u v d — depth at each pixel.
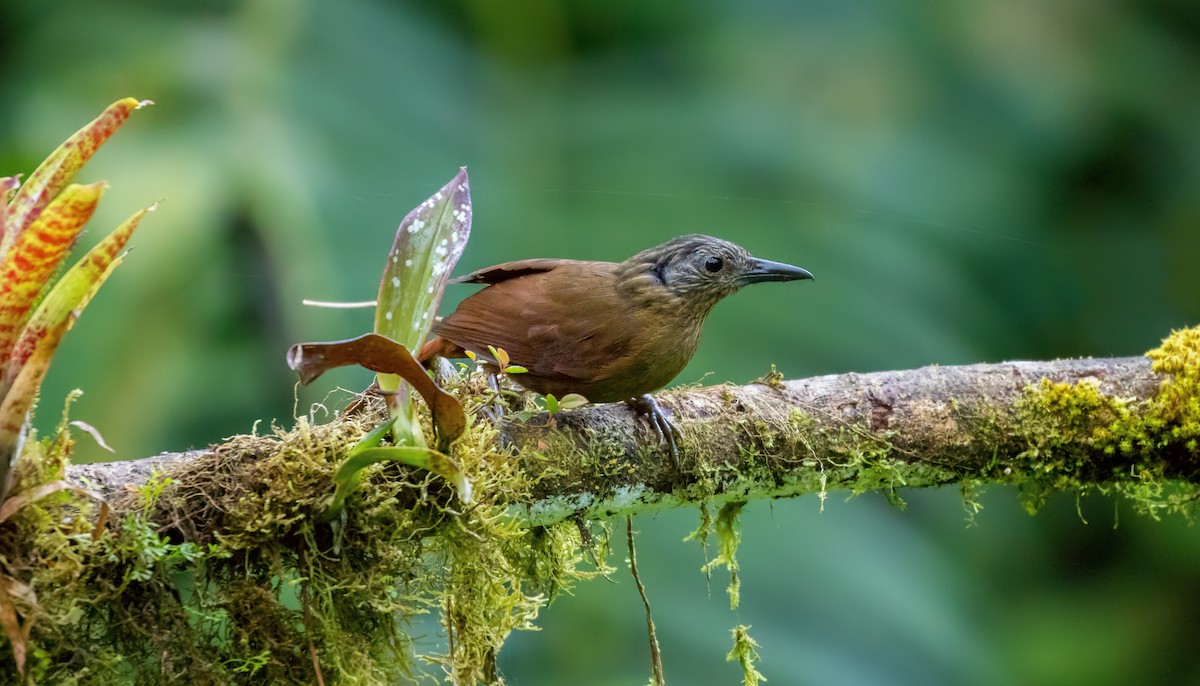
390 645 6.01
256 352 10.22
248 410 10.10
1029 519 12.59
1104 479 7.57
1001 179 13.27
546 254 11.52
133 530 5.33
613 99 12.92
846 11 13.65
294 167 10.66
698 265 8.10
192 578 5.95
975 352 12.03
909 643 10.23
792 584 10.24
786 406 7.27
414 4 12.89
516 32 13.04
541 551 6.99
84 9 11.53
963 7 13.91
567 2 13.29
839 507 10.94
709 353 11.05
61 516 5.29
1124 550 12.85
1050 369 7.49
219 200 10.25
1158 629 12.34
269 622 5.73
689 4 13.55
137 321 9.80
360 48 12.04
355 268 10.69
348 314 10.50
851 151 12.72
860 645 10.17
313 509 5.66
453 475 5.30
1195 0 14.55
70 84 11.12
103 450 9.42
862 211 12.38
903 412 7.33
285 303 10.13
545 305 7.70
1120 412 7.30
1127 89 13.90
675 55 13.36
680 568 10.15
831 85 13.20
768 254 11.84
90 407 9.52
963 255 12.87
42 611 5.02
